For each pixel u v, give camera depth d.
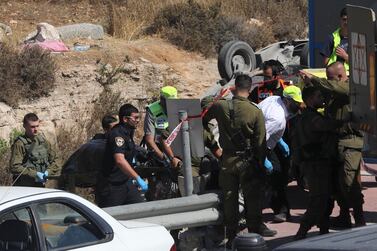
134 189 30.41
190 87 67.50
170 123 30.41
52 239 20.09
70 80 58.12
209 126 32.91
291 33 83.06
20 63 54.69
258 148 29.86
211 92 49.44
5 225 19.42
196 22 74.62
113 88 61.03
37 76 55.06
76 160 31.91
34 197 20.28
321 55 40.75
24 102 54.28
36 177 32.91
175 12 76.00
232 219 30.38
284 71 42.19
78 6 79.94
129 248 21.50
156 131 33.09
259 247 17.42
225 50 53.47
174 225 28.78
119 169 29.86
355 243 13.83
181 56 71.12
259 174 30.23
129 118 29.97
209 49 73.00
